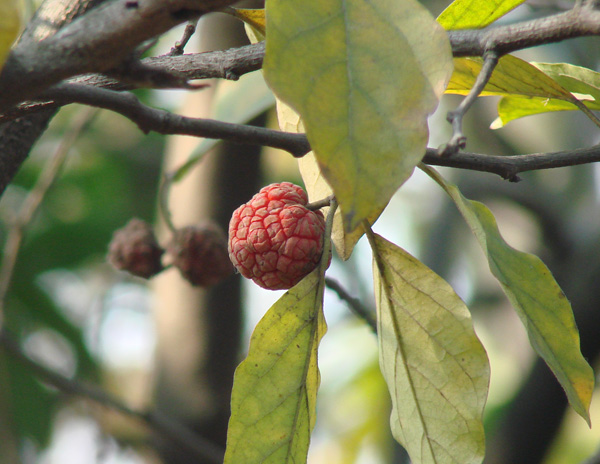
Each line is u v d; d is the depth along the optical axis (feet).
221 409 2.62
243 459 1.81
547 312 1.79
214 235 2.35
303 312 1.82
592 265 2.54
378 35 1.65
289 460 1.82
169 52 1.87
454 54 1.74
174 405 2.61
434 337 1.84
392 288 1.85
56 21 1.97
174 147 2.68
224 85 2.25
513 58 1.86
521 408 2.58
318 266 1.82
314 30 1.65
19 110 1.80
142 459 2.83
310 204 1.91
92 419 2.81
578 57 3.31
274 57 1.63
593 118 1.88
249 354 1.81
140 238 2.35
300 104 1.63
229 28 2.52
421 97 1.63
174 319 2.67
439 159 1.81
